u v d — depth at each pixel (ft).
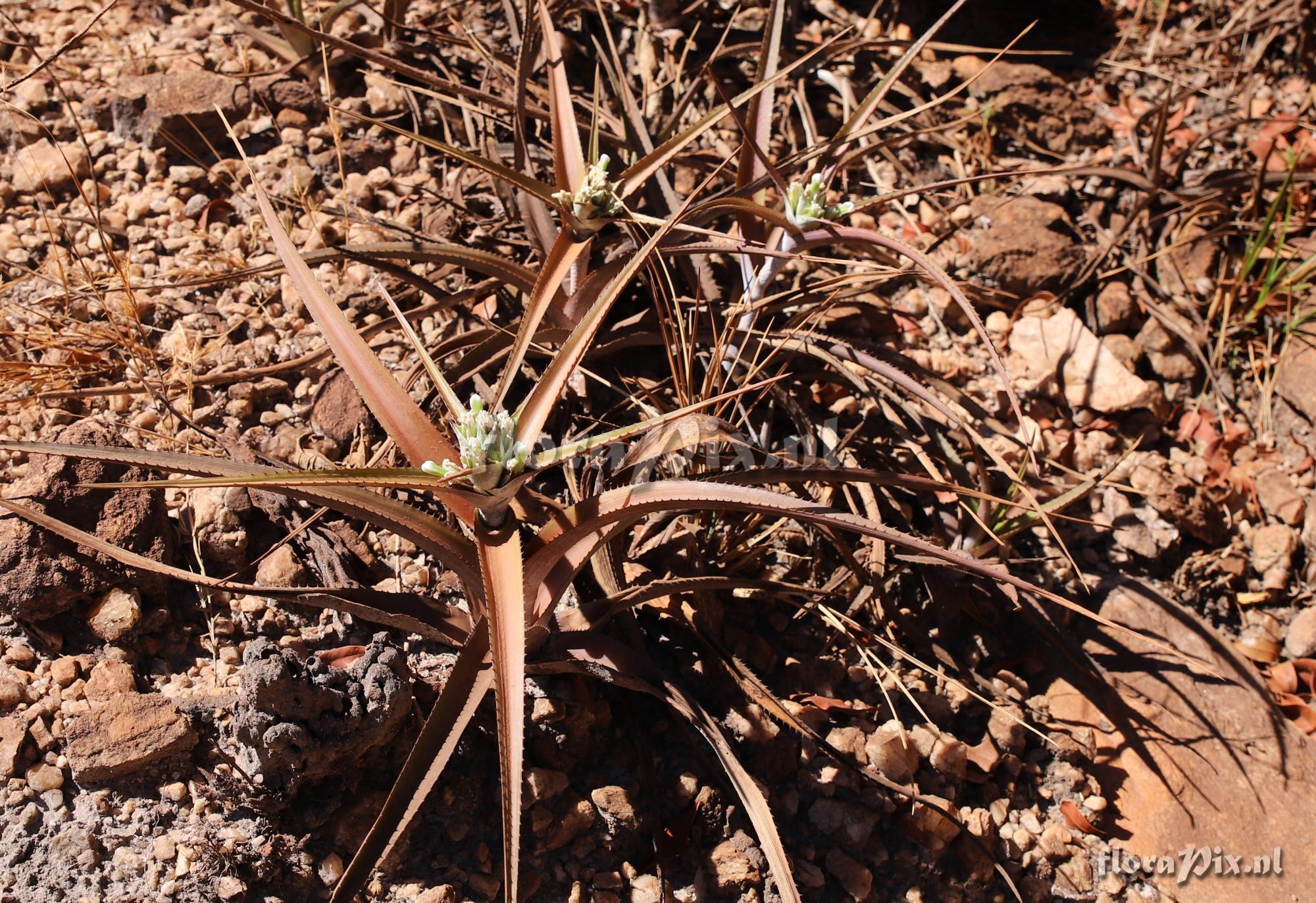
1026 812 2.92
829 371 3.14
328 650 2.67
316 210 3.29
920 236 3.54
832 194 3.61
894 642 2.98
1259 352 3.58
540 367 3.08
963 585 3.03
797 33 3.87
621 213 2.64
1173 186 3.67
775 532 3.01
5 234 3.15
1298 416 3.46
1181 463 3.42
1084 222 3.69
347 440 2.95
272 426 2.95
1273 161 3.84
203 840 2.43
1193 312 3.55
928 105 2.87
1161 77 4.07
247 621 2.67
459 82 3.54
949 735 2.90
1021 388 3.39
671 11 3.73
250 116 3.43
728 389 3.03
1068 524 3.26
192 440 2.87
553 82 2.77
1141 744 3.01
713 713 2.78
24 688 2.50
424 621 2.59
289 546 2.76
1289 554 3.31
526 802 2.61
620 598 2.59
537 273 2.95
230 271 3.02
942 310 3.46
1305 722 3.12
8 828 2.38
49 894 2.34
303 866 2.48
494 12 3.72
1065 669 3.09
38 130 3.33
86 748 2.42
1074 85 4.01
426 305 3.08
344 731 2.45
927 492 3.14
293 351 3.05
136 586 2.62
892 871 2.78
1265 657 3.23
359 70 3.58
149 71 3.50
